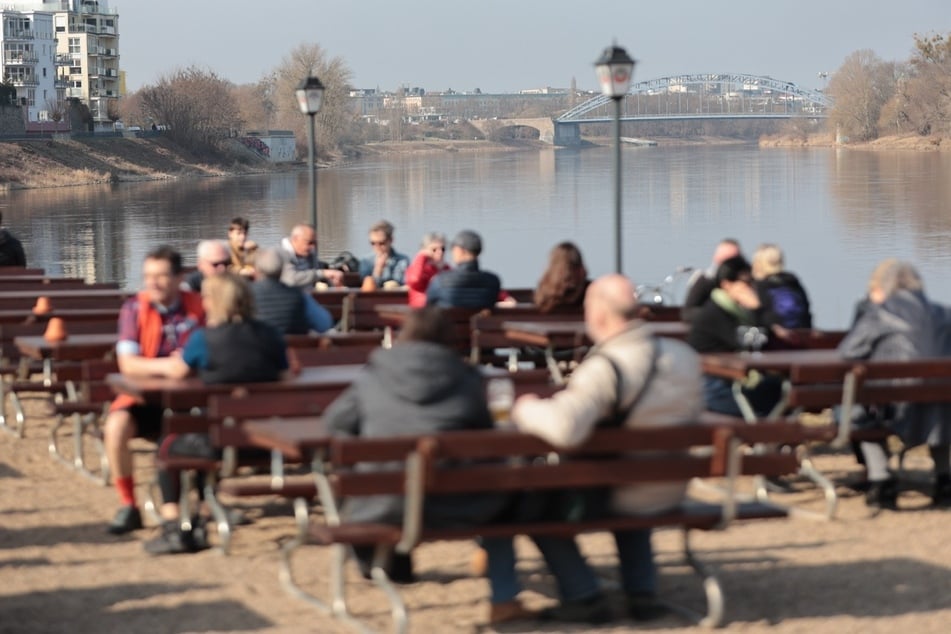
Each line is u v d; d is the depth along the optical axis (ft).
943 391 68.64
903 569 60.70
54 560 65.05
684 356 52.44
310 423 57.06
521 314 91.97
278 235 504.02
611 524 52.29
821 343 79.46
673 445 51.93
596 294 51.70
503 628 53.47
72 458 89.86
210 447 64.39
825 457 86.69
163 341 70.49
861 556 63.05
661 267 374.02
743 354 74.38
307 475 80.59
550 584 59.31
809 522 69.82
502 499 52.16
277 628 53.72
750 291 76.38
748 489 77.10
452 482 49.55
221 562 63.77
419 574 61.31
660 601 55.26
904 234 446.19
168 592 59.06
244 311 65.00
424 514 50.93
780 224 492.13
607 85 131.85
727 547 65.21
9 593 59.26
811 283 334.65
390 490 49.06
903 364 67.31
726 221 509.35
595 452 51.19
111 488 80.94
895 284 70.23
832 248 412.57
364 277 131.64
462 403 51.67
